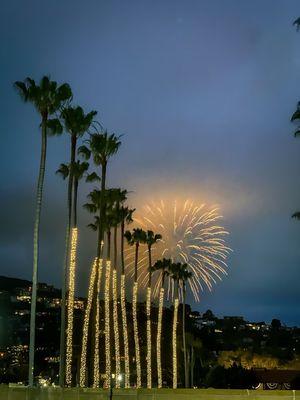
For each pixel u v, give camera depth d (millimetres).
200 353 107688
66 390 19875
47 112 40500
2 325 134250
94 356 59625
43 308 156750
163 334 107062
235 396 17750
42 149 40188
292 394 17391
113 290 76062
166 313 113875
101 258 58094
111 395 19203
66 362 56188
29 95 40188
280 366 113562
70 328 56531
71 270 56594
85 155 53906
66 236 46031
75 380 82312
